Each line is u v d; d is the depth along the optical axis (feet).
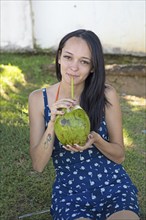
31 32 26.63
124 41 26.89
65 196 10.09
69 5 26.48
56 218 9.80
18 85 22.44
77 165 10.14
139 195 13.57
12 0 25.95
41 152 9.86
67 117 8.96
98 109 10.12
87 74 9.78
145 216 12.59
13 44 26.71
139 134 17.87
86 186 10.07
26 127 17.47
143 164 15.47
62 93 10.31
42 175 14.35
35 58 26.27
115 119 10.44
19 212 12.53
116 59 27.07
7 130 17.08
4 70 23.59
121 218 9.14
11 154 15.49
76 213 9.60
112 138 10.52
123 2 26.25
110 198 9.95
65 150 10.07
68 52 9.57
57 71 10.39
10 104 19.65
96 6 26.37
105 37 26.91
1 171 14.40
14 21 26.30
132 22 26.53
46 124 10.36
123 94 23.03
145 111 20.59
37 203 12.97
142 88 23.65
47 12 26.63
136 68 24.03
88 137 9.38
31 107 10.43
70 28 26.84
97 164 10.16
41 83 23.12
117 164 10.42
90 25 26.73
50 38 27.07
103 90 10.08
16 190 13.47
